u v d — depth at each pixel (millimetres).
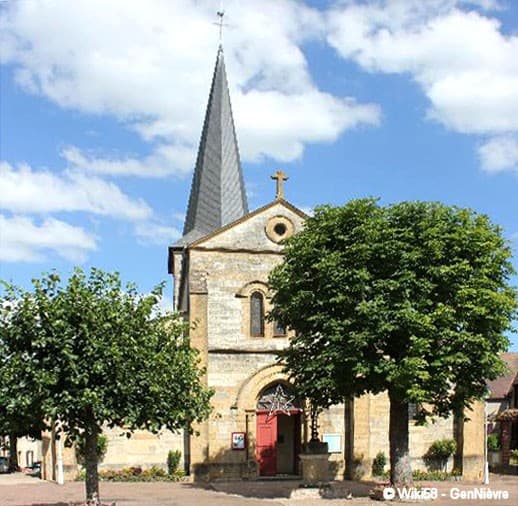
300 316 26156
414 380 23688
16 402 18531
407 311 23641
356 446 33969
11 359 18906
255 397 34000
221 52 50156
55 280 19781
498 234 26266
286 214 35750
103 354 19031
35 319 19172
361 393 25844
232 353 34219
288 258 26953
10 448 54469
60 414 19125
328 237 25922
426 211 25938
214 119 48562
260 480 32906
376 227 25031
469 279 24766
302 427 34312
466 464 35031
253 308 34906
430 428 35500
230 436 33531
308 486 27031
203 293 34094
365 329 24141
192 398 21172
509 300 24469
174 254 45719
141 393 19734
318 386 25250
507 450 42906
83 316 19203
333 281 24750
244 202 48062
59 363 18984
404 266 24672
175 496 26938
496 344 25266
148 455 33812
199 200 47219
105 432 33500
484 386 26141
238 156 48562
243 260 35062
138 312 20328
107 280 20328
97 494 20141
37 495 27844
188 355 21516
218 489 29516
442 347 24281
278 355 28984
